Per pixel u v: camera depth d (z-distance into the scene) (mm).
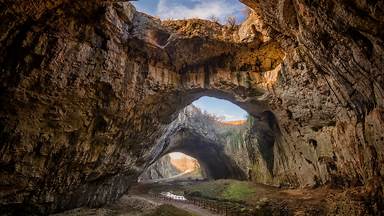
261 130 37531
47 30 16438
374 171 17641
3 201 17828
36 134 18266
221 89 27125
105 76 20328
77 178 22812
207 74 26688
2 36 14781
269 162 37844
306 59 19938
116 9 18953
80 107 20078
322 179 26656
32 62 16453
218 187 38875
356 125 19266
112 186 29703
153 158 39938
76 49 18047
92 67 19312
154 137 32219
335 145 23266
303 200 23250
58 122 19172
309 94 22828
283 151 33875
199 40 23547
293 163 31797
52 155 19766
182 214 23547
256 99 27891
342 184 23734
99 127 22531
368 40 13109
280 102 26469
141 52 23141
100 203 27844
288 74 22906
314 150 26984
